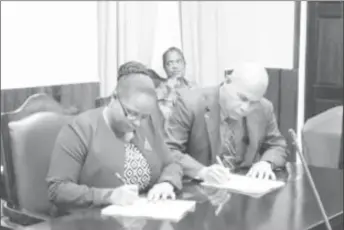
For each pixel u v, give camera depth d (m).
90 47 3.52
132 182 1.94
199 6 4.10
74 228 1.56
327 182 2.17
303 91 4.28
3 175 2.09
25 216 1.92
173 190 1.96
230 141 2.38
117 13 3.56
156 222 1.62
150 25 3.79
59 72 3.35
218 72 4.29
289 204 1.85
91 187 1.84
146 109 1.88
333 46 4.17
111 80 3.50
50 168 1.89
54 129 2.11
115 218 1.65
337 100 4.18
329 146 3.34
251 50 4.38
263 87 2.21
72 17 3.40
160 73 3.64
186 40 4.01
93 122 1.93
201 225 1.61
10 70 3.08
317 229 1.65
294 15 4.25
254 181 2.14
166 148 2.10
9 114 2.09
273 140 2.46
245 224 1.63
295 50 4.27
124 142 1.95
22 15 3.13
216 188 2.04
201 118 2.36
